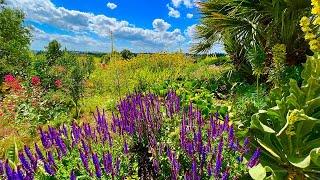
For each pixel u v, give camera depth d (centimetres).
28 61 2222
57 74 1417
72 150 411
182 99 784
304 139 418
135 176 382
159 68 1409
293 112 388
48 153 368
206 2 970
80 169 376
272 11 832
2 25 3000
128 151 412
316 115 421
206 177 355
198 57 1570
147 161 401
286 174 410
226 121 426
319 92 418
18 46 2589
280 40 867
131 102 538
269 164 418
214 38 1038
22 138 654
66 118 789
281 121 423
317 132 435
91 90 1230
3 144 605
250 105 501
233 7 906
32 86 1158
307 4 770
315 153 375
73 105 936
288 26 816
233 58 1028
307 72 430
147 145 442
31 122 760
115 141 452
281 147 432
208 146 381
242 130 456
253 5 866
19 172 314
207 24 1004
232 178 369
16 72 1748
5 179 350
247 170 384
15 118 784
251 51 612
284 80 644
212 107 721
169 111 546
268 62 793
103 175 362
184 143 392
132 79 1266
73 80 1015
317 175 406
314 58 427
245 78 995
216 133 423
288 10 795
